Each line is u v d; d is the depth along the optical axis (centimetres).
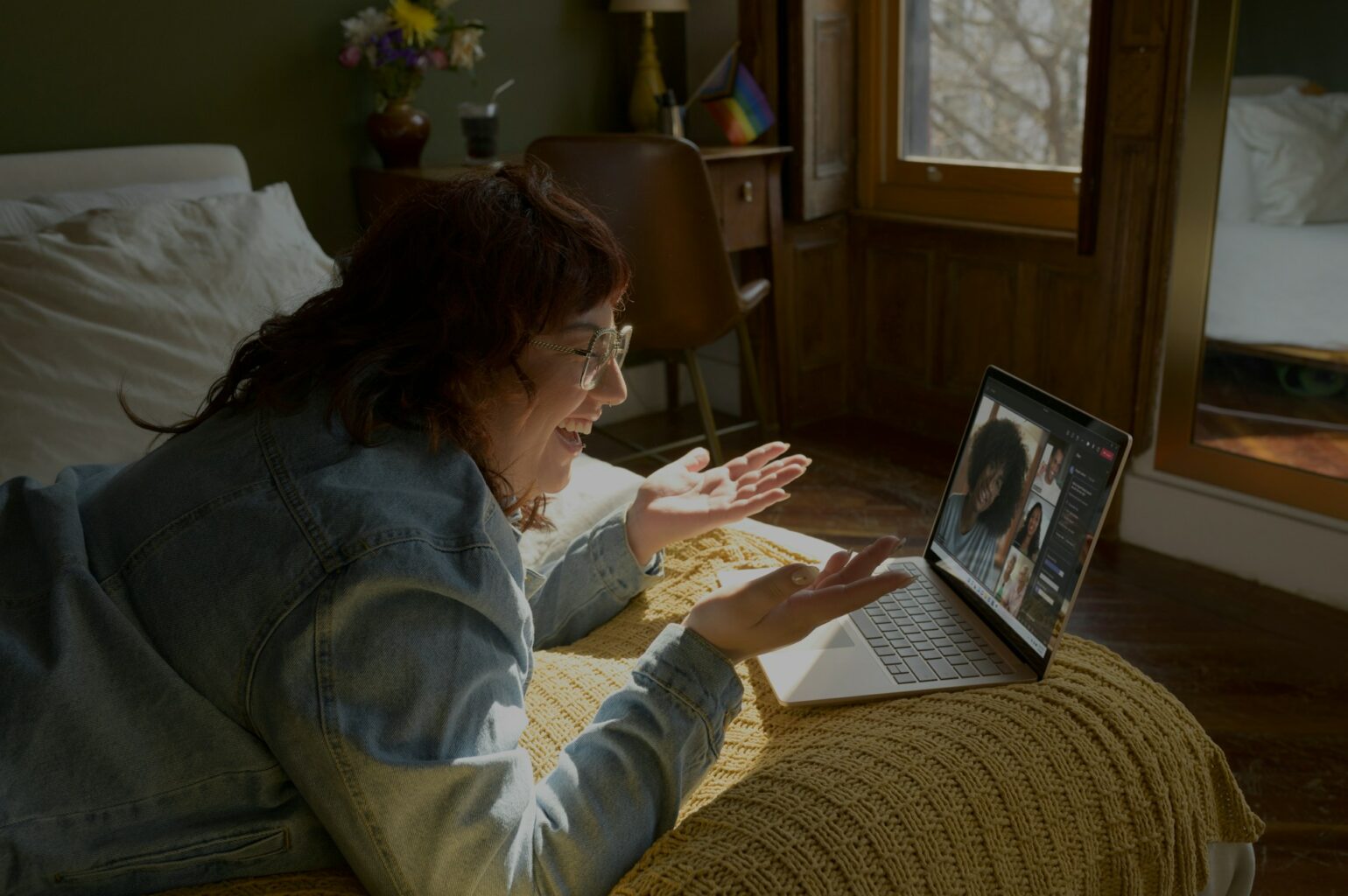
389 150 331
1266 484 267
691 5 391
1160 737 101
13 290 173
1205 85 258
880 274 378
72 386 169
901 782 90
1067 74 319
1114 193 282
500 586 83
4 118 283
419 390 85
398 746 77
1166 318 279
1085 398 319
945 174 354
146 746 78
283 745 77
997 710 100
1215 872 111
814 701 106
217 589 78
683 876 81
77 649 78
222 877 84
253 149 324
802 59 351
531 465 96
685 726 90
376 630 77
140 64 300
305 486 80
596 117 388
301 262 203
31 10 281
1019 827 91
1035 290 328
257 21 316
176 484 85
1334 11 234
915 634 118
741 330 349
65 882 77
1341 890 173
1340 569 255
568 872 82
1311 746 206
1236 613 256
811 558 134
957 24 344
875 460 354
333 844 87
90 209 199
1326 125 239
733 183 342
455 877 78
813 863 82
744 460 133
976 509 129
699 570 137
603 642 125
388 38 316
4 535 91
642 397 411
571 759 88
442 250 84
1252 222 257
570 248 87
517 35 363
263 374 86
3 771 75
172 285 185
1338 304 246
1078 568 105
